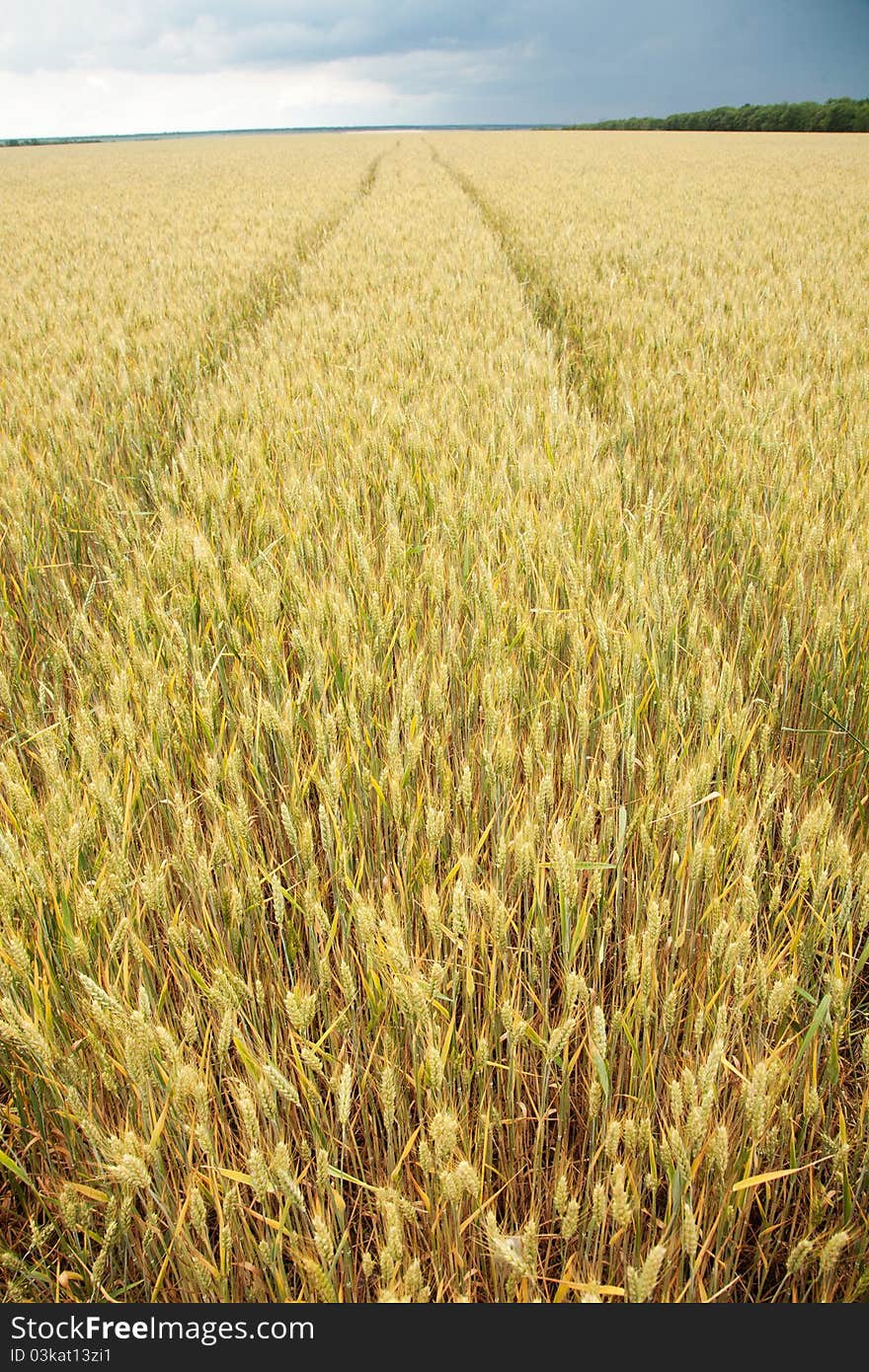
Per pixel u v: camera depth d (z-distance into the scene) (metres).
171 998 1.91
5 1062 1.67
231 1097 1.72
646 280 9.66
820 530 3.28
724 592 3.41
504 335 7.59
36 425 5.13
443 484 3.77
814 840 1.89
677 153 38.06
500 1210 1.71
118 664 2.64
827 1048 1.83
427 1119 1.64
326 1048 1.88
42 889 1.71
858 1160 1.59
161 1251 1.55
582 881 2.11
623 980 1.95
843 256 11.24
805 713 2.79
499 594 2.97
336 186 25.23
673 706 2.43
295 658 3.00
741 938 1.63
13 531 3.77
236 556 3.17
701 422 5.08
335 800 1.96
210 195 23.34
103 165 41.75
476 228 14.80
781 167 28.98
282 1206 1.39
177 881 2.22
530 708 2.53
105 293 9.45
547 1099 1.85
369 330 7.39
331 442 4.64
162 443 5.55
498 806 2.12
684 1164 1.30
